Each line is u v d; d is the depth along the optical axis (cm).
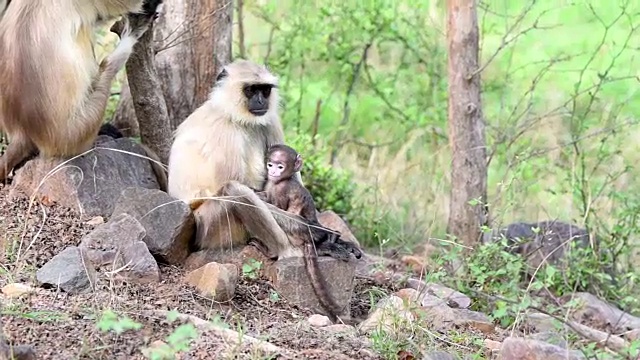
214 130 1123
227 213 1094
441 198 1552
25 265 1006
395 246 1456
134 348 818
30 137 1163
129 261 1026
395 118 1761
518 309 1030
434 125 1714
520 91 1864
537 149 1557
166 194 1099
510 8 2038
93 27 1176
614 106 1734
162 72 1304
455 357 912
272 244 1094
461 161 1341
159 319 888
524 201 1500
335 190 1491
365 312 1124
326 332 963
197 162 1123
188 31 1269
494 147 1411
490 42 1978
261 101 1125
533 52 1994
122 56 1184
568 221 1444
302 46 1689
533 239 1301
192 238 1105
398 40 1753
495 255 1233
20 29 1153
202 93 1316
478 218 1334
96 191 1157
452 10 1330
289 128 1709
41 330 829
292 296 1068
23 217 1109
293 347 897
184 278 1045
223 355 817
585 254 1305
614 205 1477
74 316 877
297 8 1780
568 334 1009
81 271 960
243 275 1079
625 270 1361
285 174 1106
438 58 1778
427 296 1125
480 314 1100
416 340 948
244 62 1151
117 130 1317
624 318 1211
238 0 1580
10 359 744
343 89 1838
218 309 1004
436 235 1480
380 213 1515
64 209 1140
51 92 1140
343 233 1281
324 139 1677
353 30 1700
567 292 1241
